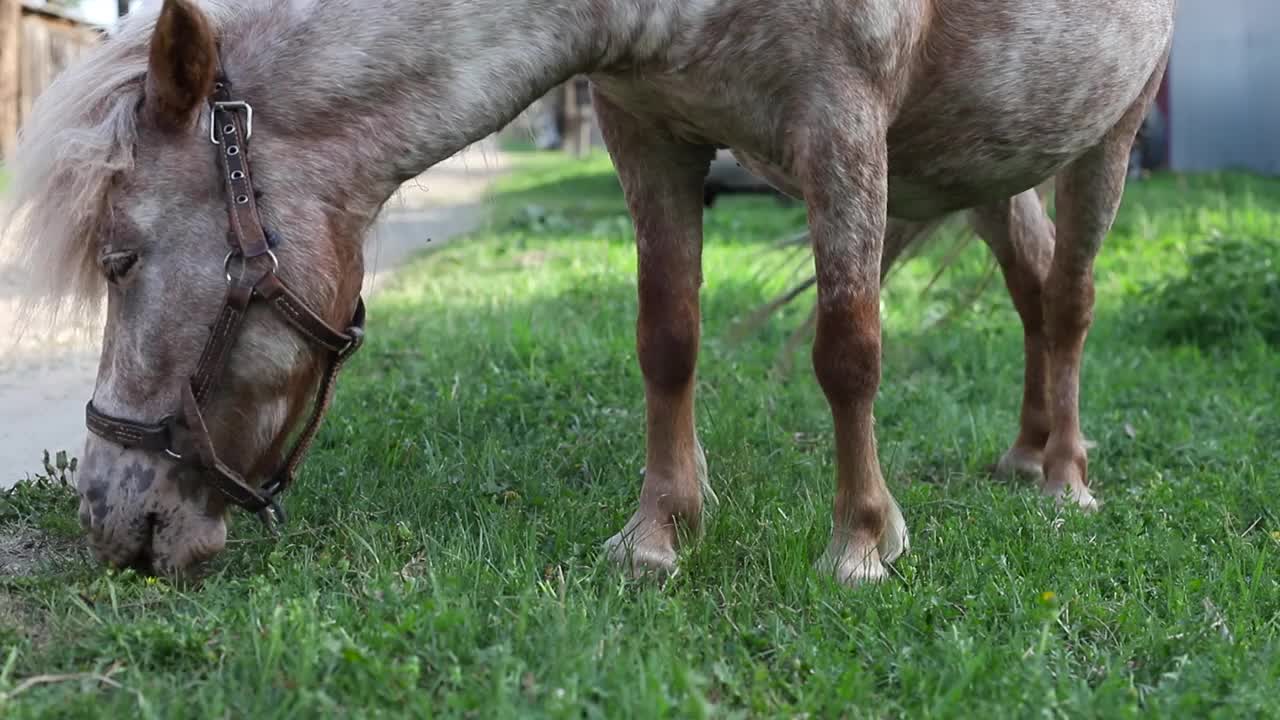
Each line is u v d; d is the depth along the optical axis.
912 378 6.16
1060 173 4.46
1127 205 12.45
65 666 2.60
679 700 2.47
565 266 9.55
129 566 2.91
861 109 3.13
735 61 3.07
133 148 2.68
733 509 3.75
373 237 3.27
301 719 2.37
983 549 3.58
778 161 3.26
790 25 3.04
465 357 5.85
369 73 2.83
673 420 3.55
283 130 2.78
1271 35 17.62
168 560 2.85
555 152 26.86
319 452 4.18
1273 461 4.59
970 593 3.23
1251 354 6.59
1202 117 18.05
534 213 12.39
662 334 3.49
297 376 2.85
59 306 2.70
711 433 4.59
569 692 2.42
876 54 3.12
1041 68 3.58
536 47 2.97
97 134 2.63
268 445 2.88
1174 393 5.76
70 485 3.82
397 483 3.96
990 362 6.36
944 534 3.72
